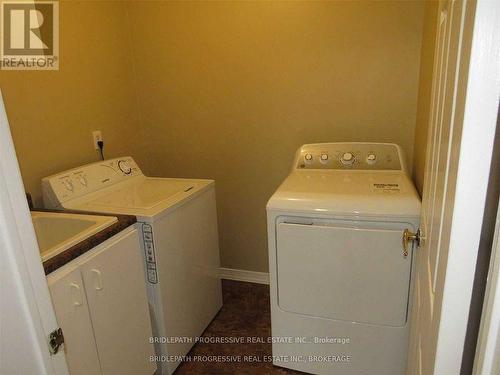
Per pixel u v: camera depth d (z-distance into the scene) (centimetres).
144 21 237
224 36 225
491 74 41
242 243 261
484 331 44
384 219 149
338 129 221
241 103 234
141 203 176
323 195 159
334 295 163
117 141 234
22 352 61
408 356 147
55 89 186
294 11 210
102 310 136
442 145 72
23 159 171
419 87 196
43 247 156
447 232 53
